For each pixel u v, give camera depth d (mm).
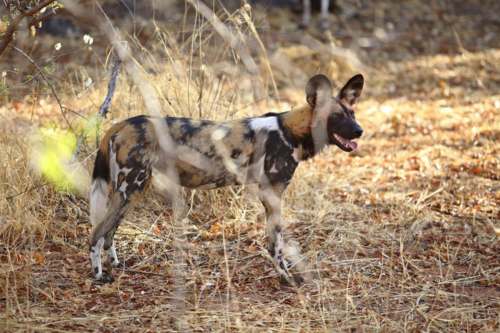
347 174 13734
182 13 15492
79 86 13188
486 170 13875
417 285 9273
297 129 9180
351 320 8281
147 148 8750
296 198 11930
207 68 12469
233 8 22203
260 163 9148
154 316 8141
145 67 12680
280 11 26891
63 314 8086
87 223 10711
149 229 10602
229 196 11477
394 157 15016
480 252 10383
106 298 8617
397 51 24547
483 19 28891
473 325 8227
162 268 9594
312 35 24922
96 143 11211
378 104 19547
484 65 23297
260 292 9055
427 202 12266
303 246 10445
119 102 12398
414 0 30484
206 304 8570
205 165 8961
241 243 10430
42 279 8969
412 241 10695
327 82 9055
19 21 8820
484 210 11930
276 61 15086
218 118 12109
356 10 28438
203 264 9750
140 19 14172
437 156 15016
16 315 7926
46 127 12039
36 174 10609
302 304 8539
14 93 14297
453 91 20719
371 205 12133
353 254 10242
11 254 9453
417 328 8125
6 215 9906
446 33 26922
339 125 9125
